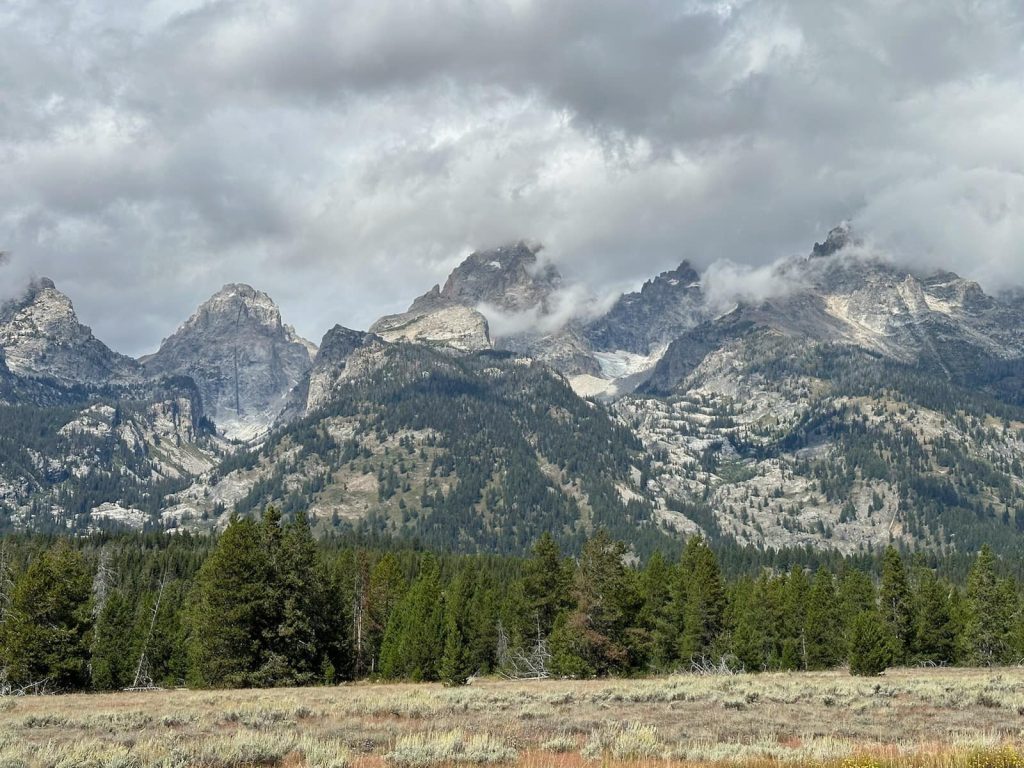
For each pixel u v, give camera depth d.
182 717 39.03
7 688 74.38
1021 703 42.62
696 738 31.62
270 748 26.72
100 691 81.88
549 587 99.81
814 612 96.31
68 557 80.12
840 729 34.41
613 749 27.03
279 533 82.88
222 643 76.00
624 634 86.56
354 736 31.81
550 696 49.22
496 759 25.62
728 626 94.06
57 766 23.62
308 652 79.19
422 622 87.81
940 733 33.34
